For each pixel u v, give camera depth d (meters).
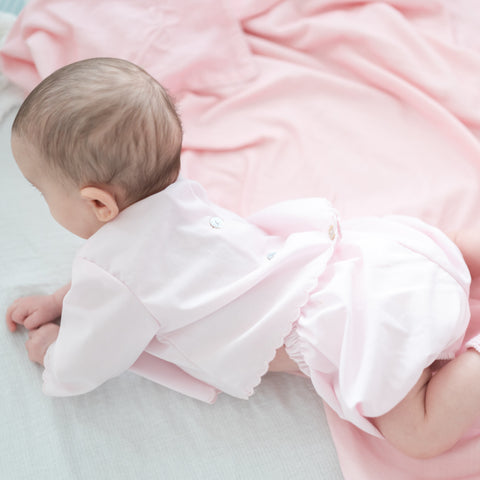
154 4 1.43
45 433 1.00
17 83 1.47
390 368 0.90
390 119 1.39
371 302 0.93
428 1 1.48
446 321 0.94
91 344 0.94
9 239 1.24
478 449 0.96
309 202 1.08
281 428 1.04
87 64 0.90
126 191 0.92
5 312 1.13
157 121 0.89
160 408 1.05
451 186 1.28
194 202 0.99
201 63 1.43
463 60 1.40
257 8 1.50
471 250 1.11
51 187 0.92
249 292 0.98
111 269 0.92
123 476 0.97
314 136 1.38
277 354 1.04
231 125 1.41
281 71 1.45
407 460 0.99
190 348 0.98
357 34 1.44
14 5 1.61
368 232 1.11
